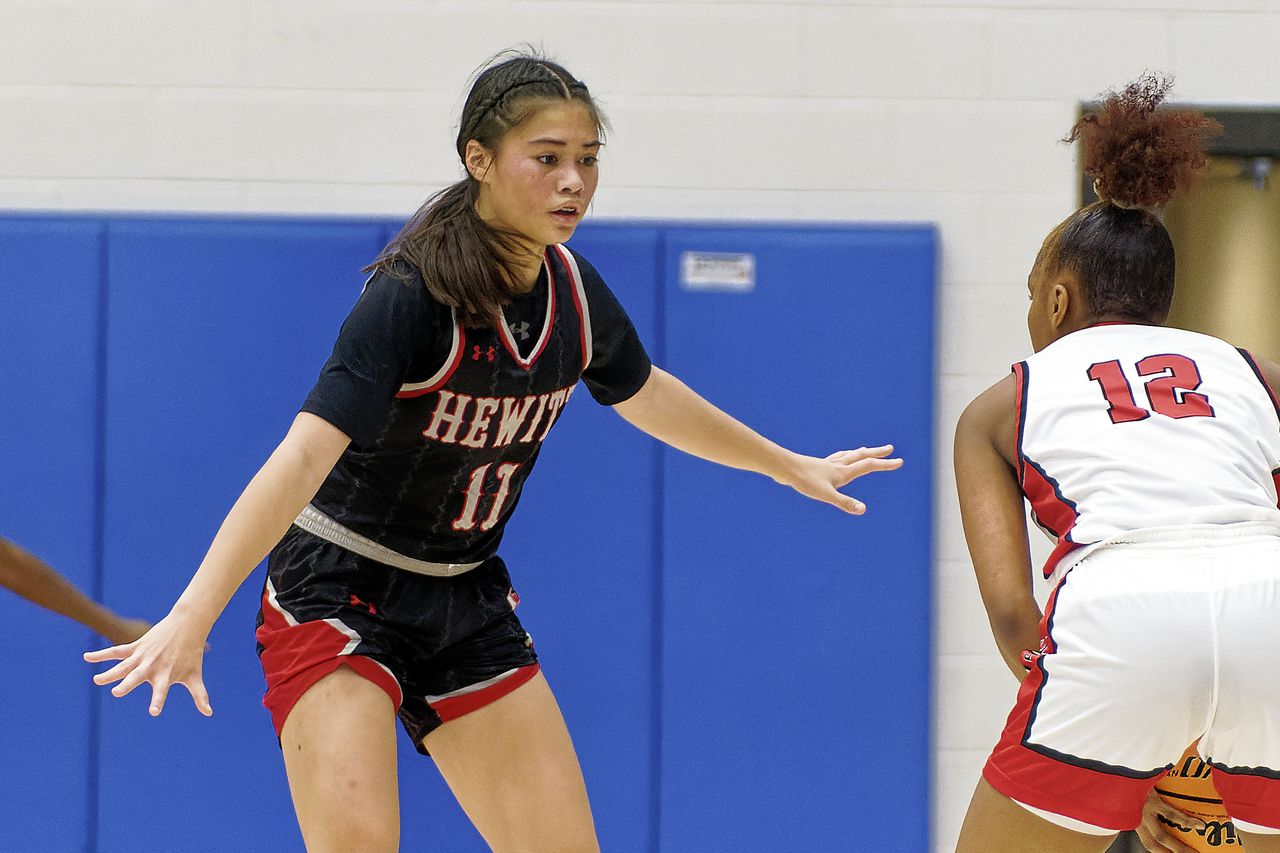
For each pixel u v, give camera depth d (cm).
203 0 1062
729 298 1042
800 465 758
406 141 1066
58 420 1023
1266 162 1094
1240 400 603
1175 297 1111
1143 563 559
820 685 1039
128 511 1023
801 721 1038
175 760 1020
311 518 662
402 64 1066
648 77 1070
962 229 1078
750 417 1043
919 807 1038
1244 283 1105
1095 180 652
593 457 1035
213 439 1027
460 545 675
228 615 1020
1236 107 1084
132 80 1061
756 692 1038
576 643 1034
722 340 1043
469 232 612
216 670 1017
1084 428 598
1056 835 583
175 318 1027
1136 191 638
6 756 1016
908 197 1077
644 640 1035
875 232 1047
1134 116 636
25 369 1023
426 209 632
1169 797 634
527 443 670
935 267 1048
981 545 608
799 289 1045
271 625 660
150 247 1026
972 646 1070
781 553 1040
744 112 1073
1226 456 582
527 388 643
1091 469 587
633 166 1072
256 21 1062
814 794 1038
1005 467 623
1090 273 640
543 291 648
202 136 1062
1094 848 587
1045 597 1077
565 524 1034
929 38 1075
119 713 1019
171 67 1063
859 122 1073
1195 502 568
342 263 1031
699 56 1070
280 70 1063
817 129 1073
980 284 1077
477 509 669
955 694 1071
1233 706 545
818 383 1044
